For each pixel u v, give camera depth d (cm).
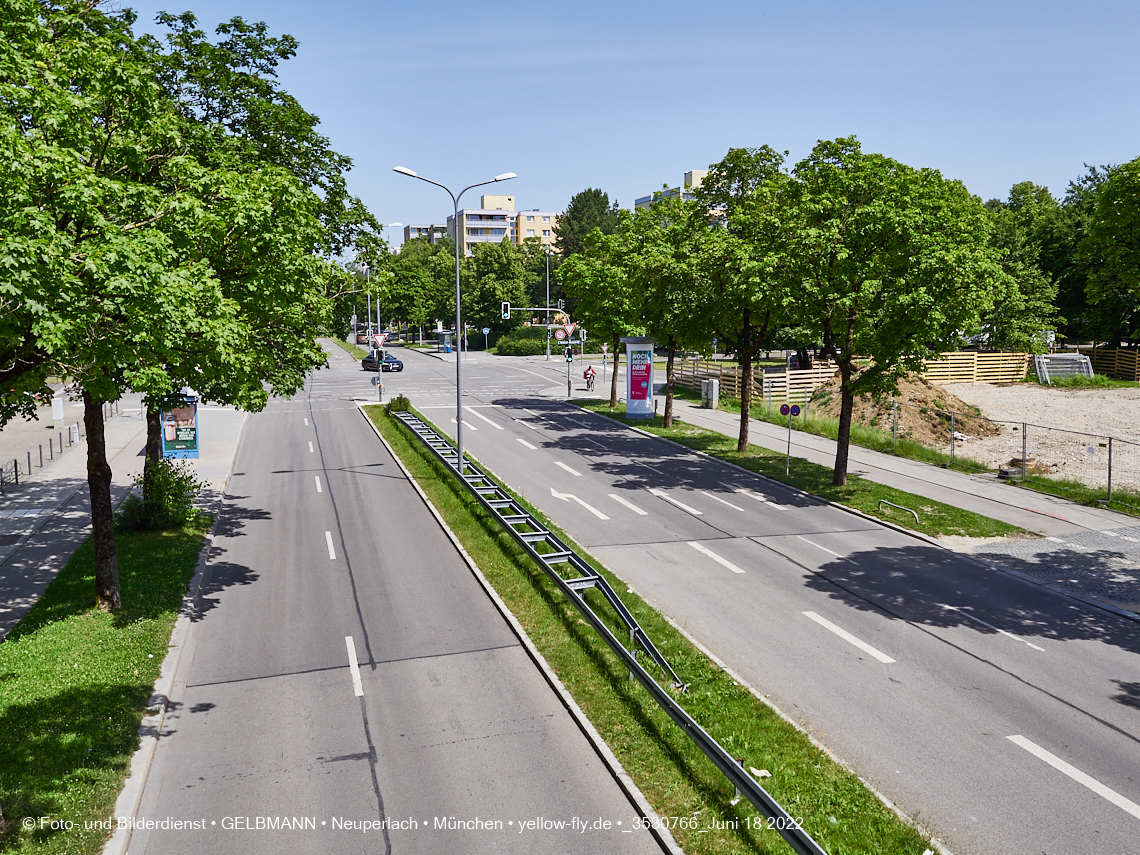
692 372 6122
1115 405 4769
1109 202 2106
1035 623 1648
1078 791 1059
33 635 1453
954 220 2688
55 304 1038
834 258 2611
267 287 1515
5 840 889
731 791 1016
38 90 1116
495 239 17438
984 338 6531
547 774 1080
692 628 1587
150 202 1288
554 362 8444
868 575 1928
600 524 2341
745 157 3766
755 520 2417
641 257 3812
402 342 12300
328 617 1630
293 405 5066
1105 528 2350
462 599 1733
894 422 3672
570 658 1413
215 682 1345
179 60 2050
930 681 1375
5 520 2294
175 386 1705
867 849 909
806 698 1308
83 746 1092
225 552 2070
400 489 2794
